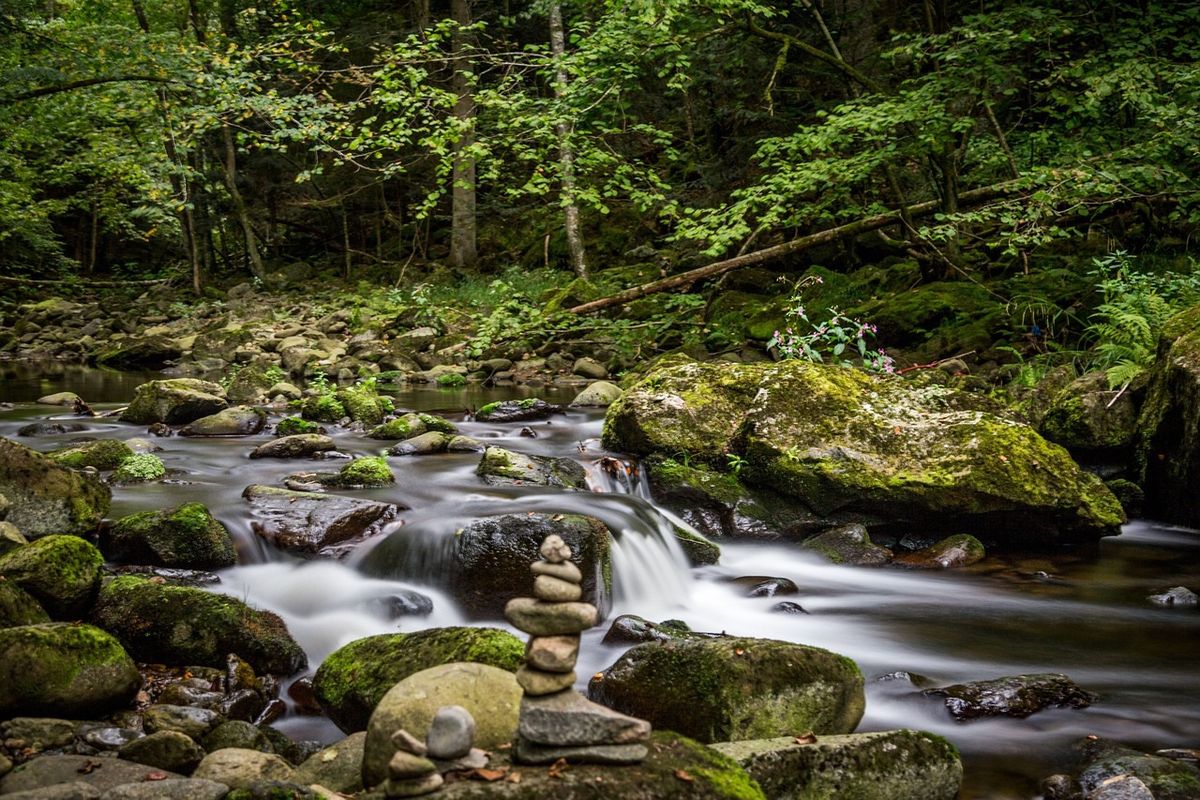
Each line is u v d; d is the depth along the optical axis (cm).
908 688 448
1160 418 761
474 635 393
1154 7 1220
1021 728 415
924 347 1231
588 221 2333
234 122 1561
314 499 610
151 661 431
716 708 354
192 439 906
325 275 2695
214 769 320
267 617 458
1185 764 364
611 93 1298
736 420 791
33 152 2583
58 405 1107
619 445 824
